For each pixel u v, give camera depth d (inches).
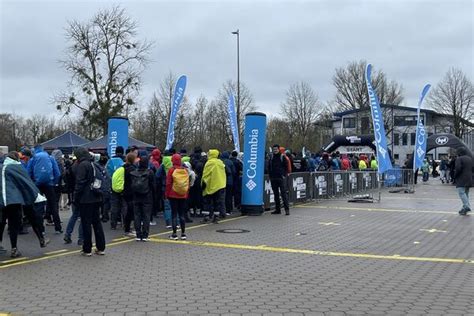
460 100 2893.7
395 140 2977.4
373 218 550.3
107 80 1565.0
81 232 389.4
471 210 632.4
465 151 585.0
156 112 1711.4
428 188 1115.9
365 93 2815.0
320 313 219.5
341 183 845.2
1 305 233.6
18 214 346.3
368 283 272.8
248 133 579.2
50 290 259.9
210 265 318.7
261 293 252.5
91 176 345.1
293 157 784.9
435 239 416.8
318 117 2903.5
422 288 262.1
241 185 593.0
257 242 402.0
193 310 224.2
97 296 247.9
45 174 434.9
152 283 273.3
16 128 3048.7
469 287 263.9
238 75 1566.2
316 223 510.6
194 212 566.3
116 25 1565.0
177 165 412.5
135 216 407.5
